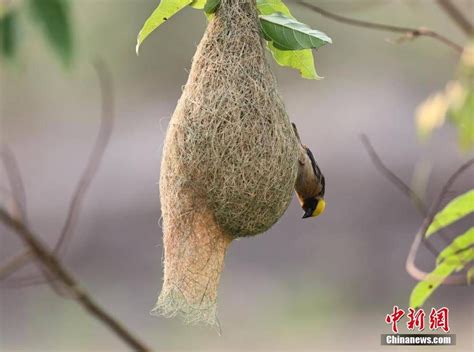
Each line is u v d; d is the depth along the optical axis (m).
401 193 17.45
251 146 4.61
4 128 20.16
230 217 4.66
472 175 16.08
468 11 9.59
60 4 4.73
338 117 19.38
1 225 17.75
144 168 19.73
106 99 8.08
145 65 20.31
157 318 16.28
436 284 5.20
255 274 17.25
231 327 15.80
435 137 17.30
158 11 4.54
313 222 17.73
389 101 19.48
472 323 14.34
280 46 4.59
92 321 16.58
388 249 16.77
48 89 19.72
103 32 18.78
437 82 19.47
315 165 5.54
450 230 14.98
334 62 20.50
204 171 4.62
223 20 4.71
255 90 4.65
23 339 16.22
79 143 20.45
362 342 14.96
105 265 17.89
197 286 4.65
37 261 7.35
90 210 18.88
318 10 6.33
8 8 5.38
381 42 19.61
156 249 18.14
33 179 19.52
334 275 16.78
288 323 15.71
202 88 4.68
